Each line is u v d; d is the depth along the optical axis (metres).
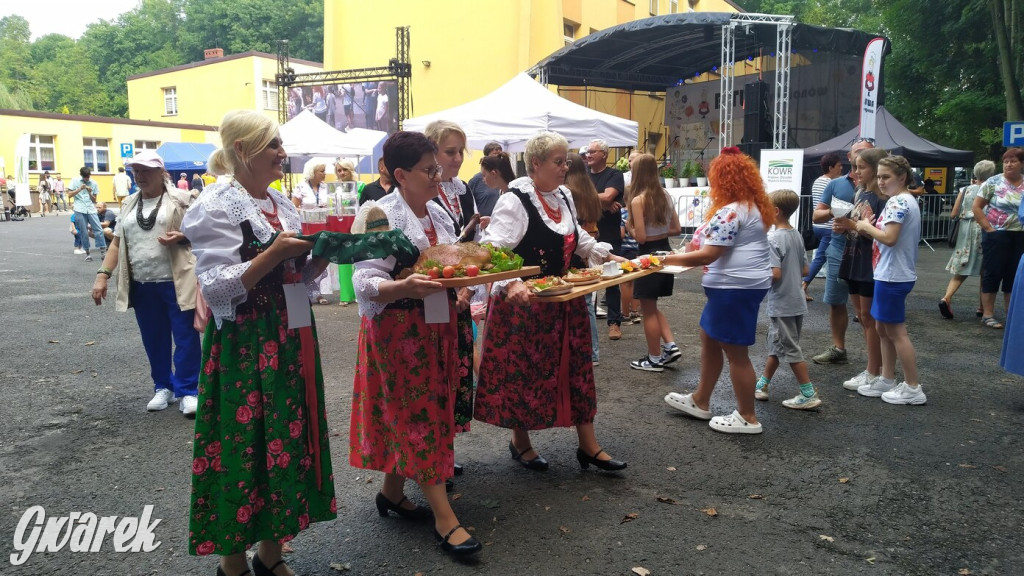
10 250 16.47
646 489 3.69
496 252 3.12
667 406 5.07
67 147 35.03
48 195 31.70
